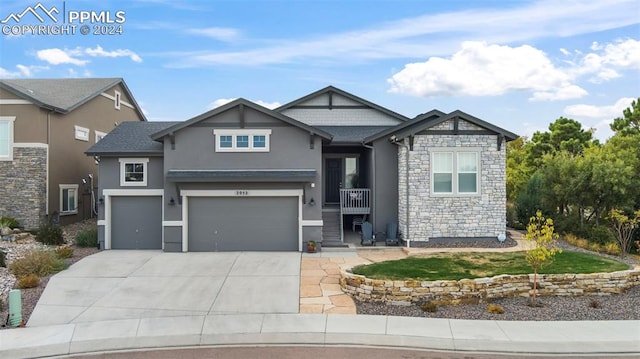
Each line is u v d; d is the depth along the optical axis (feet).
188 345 28.99
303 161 56.70
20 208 66.49
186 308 35.32
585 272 38.63
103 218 57.88
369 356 26.89
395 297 35.91
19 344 28.71
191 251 56.39
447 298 35.94
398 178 61.31
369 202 63.52
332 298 37.40
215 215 56.85
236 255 53.72
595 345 27.96
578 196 60.64
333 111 74.02
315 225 56.24
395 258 51.42
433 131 56.54
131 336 29.94
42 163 67.15
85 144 78.38
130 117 97.86
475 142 56.59
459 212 56.75
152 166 58.13
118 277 43.80
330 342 29.07
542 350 27.53
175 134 56.49
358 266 42.52
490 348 27.89
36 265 44.19
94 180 81.51
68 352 28.14
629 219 56.95
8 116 67.26
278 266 47.91
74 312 34.53
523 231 67.15
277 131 56.70
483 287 36.35
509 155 107.04
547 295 37.60
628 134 89.76
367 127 72.84
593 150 79.56
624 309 34.24
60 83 85.56
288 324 31.65
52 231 59.82
